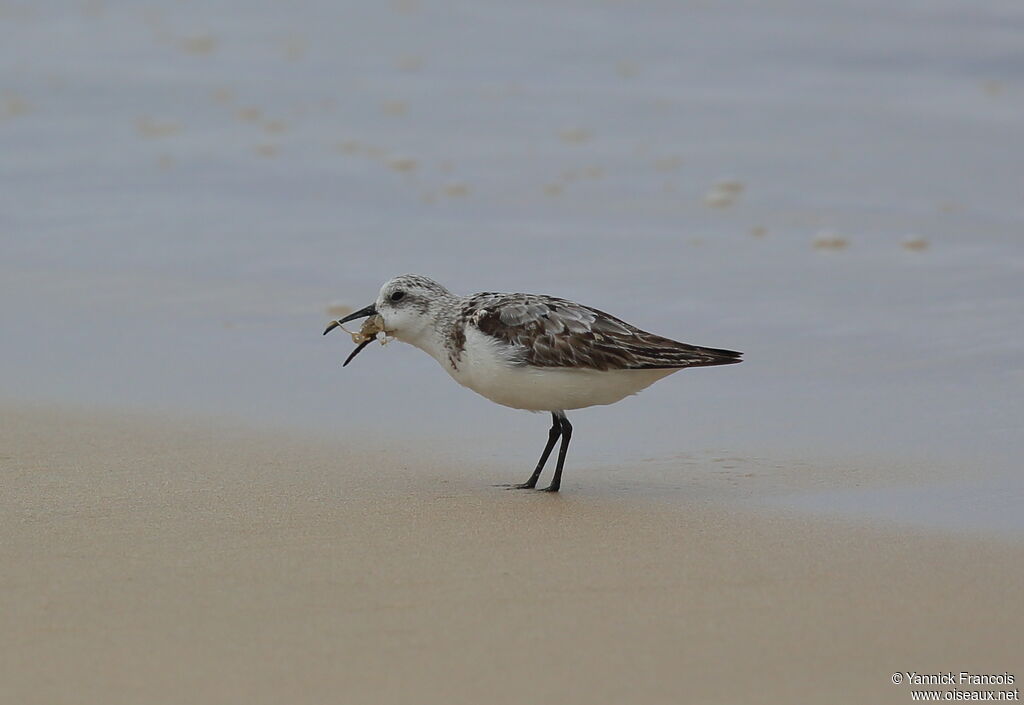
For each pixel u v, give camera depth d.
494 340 10.45
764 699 7.07
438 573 8.70
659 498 10.36
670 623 7.95
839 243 17.67
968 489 10.40
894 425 11.98
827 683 7.25
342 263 17.12
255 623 7.91
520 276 16.52
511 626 7.90
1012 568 8.78
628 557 9.02
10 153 21.91
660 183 20.56
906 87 26.27
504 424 12.41
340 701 7.02
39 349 14.30
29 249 17.62
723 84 26.59
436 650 7.59
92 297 15.93
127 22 31.08
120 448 11.51
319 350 14.37
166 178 20.77
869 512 9.93
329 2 32.94
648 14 31.91
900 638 7.77
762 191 20.08
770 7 32.28
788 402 12.70
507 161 21.75
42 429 11.98
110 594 8.30
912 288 15.85
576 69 27.66
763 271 16.61
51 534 9.37
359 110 24.77
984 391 12.72
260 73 27.17
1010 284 15.84
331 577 8.62
